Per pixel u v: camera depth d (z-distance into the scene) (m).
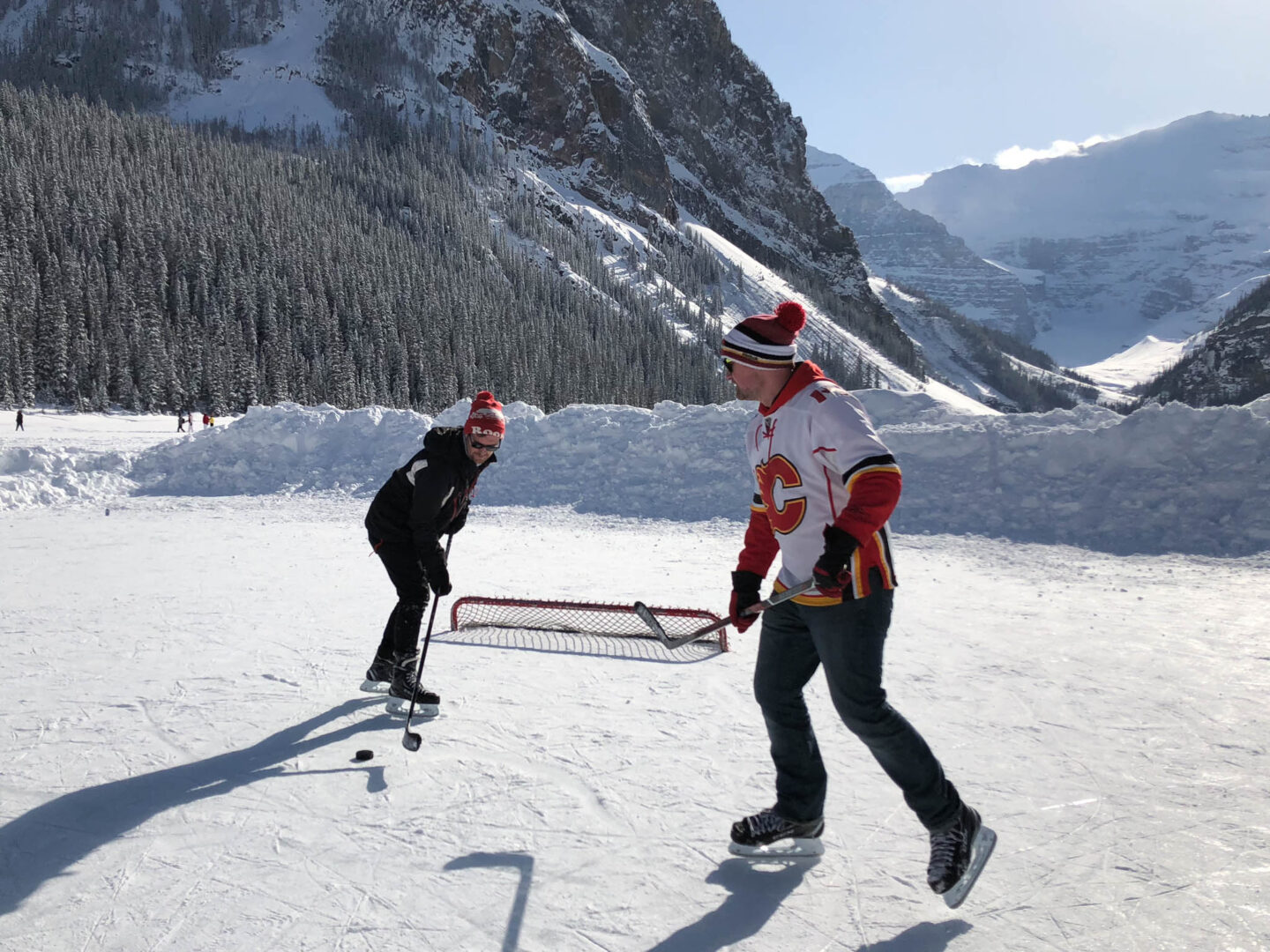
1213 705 3.70
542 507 11.01
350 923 2.10
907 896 2.24
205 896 2.23
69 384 68.88
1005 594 6.23
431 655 4.57
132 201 104.88
